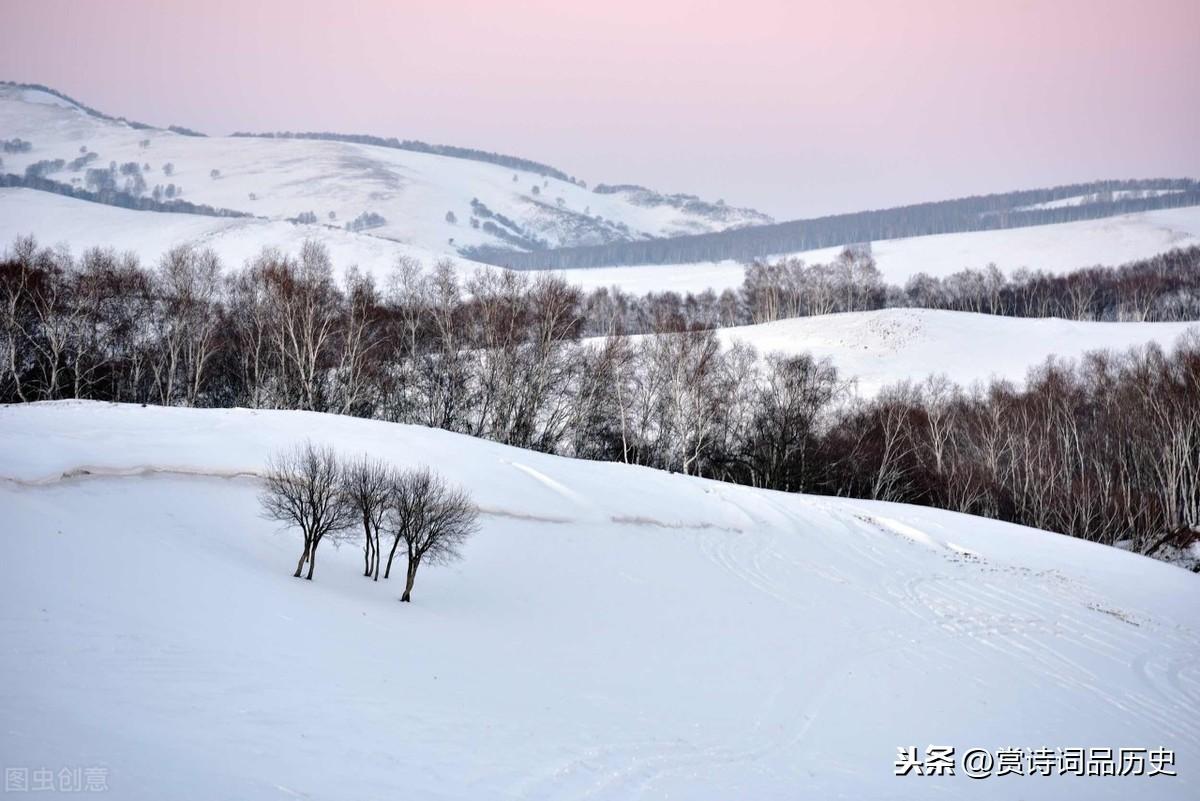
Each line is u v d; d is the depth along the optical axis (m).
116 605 17.97
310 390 51.25
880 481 60.88
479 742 15.97
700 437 58.47
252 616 19.62
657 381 60.44
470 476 36.09
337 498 25.94
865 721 22.02
